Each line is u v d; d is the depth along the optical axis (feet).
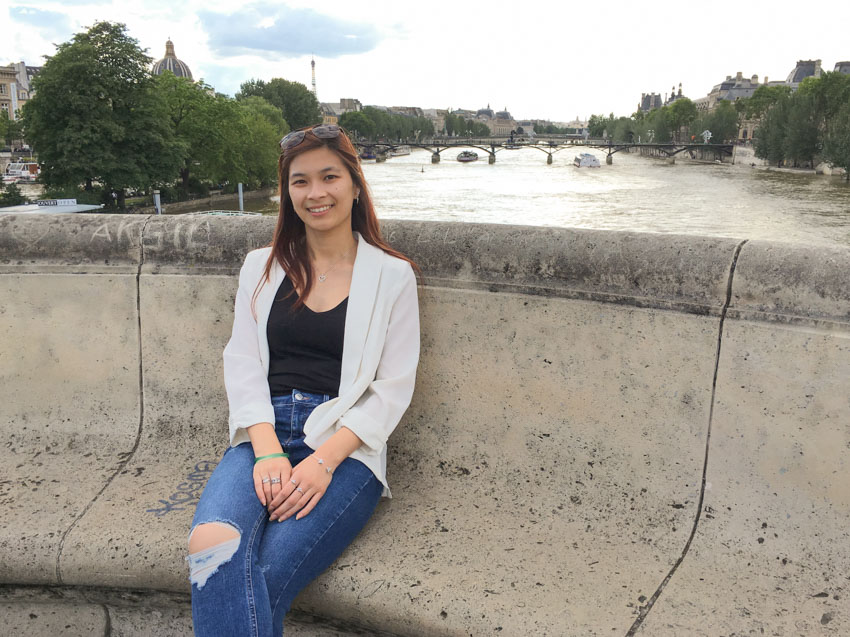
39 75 165.58
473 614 5.46
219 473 5.99
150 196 208.23
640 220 181.06
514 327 7.03
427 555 6.12
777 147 364.99
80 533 6.36
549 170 411.95
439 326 7.36
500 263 6.99
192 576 5.23
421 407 7.64
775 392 5.97
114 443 8.23
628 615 5.45
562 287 6.76
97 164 165.58
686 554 6.18
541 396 7.05
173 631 6.38
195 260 7.98
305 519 5.67
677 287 6.27
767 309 5.91
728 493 6.31
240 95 438.81
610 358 6.66
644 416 6.61
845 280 5.60
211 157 208.74
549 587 5.75
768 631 5.28
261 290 6.64
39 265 8.16
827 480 5.88
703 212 195.00
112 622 6.47
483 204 218.18
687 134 563.89
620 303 6.52
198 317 8.05
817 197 231.91
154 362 8.24
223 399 8.16
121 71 168.35
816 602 5.56
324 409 6.25
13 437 8.32
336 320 6.42
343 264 6.62
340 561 6.02
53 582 6.31
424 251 7.28
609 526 6.56
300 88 447.01
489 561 6.07
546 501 6.92
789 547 5.98
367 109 636.89
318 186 6.24
